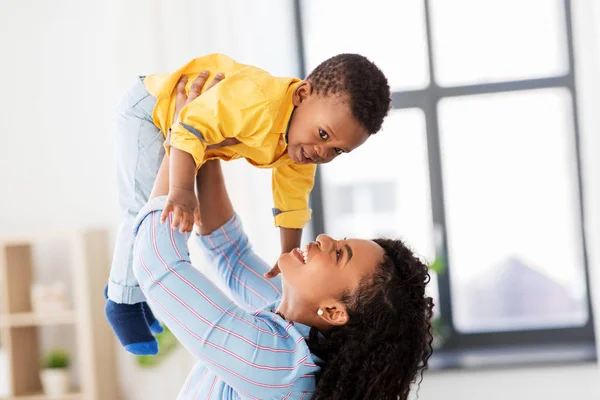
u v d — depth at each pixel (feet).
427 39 12.62
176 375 11.80
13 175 12.34
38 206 12.29
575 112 12.56
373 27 12.76
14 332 11.48
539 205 12.72
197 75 5.29
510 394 11.64
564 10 12.58
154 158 5.27
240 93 4.89
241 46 11.50
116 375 11.86
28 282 11.80
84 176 12.26
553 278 12.75
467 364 11.68
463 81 12.75
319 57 12.78
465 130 12.76
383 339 4.93
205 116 4.78
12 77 12.35
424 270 5.26
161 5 11.68
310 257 5.16
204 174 5.75
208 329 4.61
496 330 12.71
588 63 11.37
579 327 12.62
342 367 4.86
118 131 5.35
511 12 12.68
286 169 5.79
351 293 4.99
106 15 12.16
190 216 4.57
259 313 5.05
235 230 5.96
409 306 5.05
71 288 12.28
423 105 12.71
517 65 12.69
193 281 4.65
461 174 12.78
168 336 11.50
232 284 5.93
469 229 12.82
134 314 5.42
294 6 12.73
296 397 4.88
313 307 5.09
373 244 5.19
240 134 4.96
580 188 12.60
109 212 12.21
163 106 5.20
